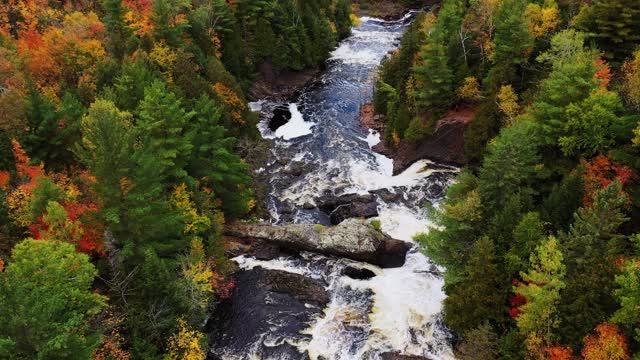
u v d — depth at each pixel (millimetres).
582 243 29391
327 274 43969
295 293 41312
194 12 74438
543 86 45906
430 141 59406
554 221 34844
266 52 83750
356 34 110750
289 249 46844
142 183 33250
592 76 41844
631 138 38125
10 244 31953
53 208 30328
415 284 42250
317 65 91812
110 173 32094
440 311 38938
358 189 56531
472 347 31438
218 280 40531
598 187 35125
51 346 21016
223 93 61344
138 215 33156
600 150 39188
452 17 66562
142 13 65625
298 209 53812
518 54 54469
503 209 35094
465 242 37125
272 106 78625
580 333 27234
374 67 91000
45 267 25172
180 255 36969
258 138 64875
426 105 61188
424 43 66875
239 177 48875
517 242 32719
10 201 33250
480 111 54500
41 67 50625
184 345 31438
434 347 35875
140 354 29312
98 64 51625
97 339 24469
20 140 39781
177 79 56656
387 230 49219
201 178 46719
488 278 32562
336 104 78000
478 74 59781
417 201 53688
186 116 43875
